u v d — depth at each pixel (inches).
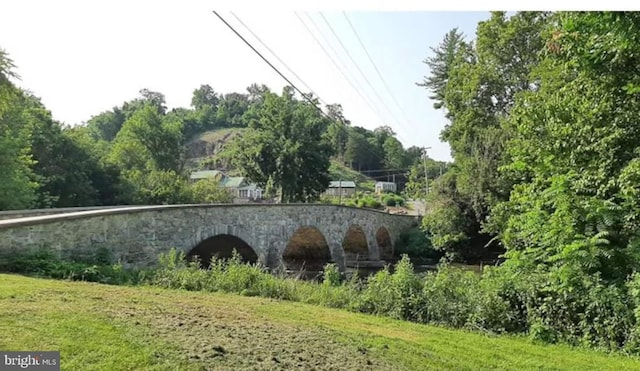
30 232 365.4
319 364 193.6
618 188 406.6
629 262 363.9
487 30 1195.3
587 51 372.2
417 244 1555.1
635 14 261.6
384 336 275.6
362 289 430.3
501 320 353.4
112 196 1651.1
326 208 1123.9
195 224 619.2
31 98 1489.9
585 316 333.1
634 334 303.9
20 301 219.5
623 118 399.5
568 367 254.5
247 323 247.4
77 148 1533.0
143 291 318.3
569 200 410.6
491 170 978.7
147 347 178.7
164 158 2444.6
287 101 1962.4
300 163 1894.7
